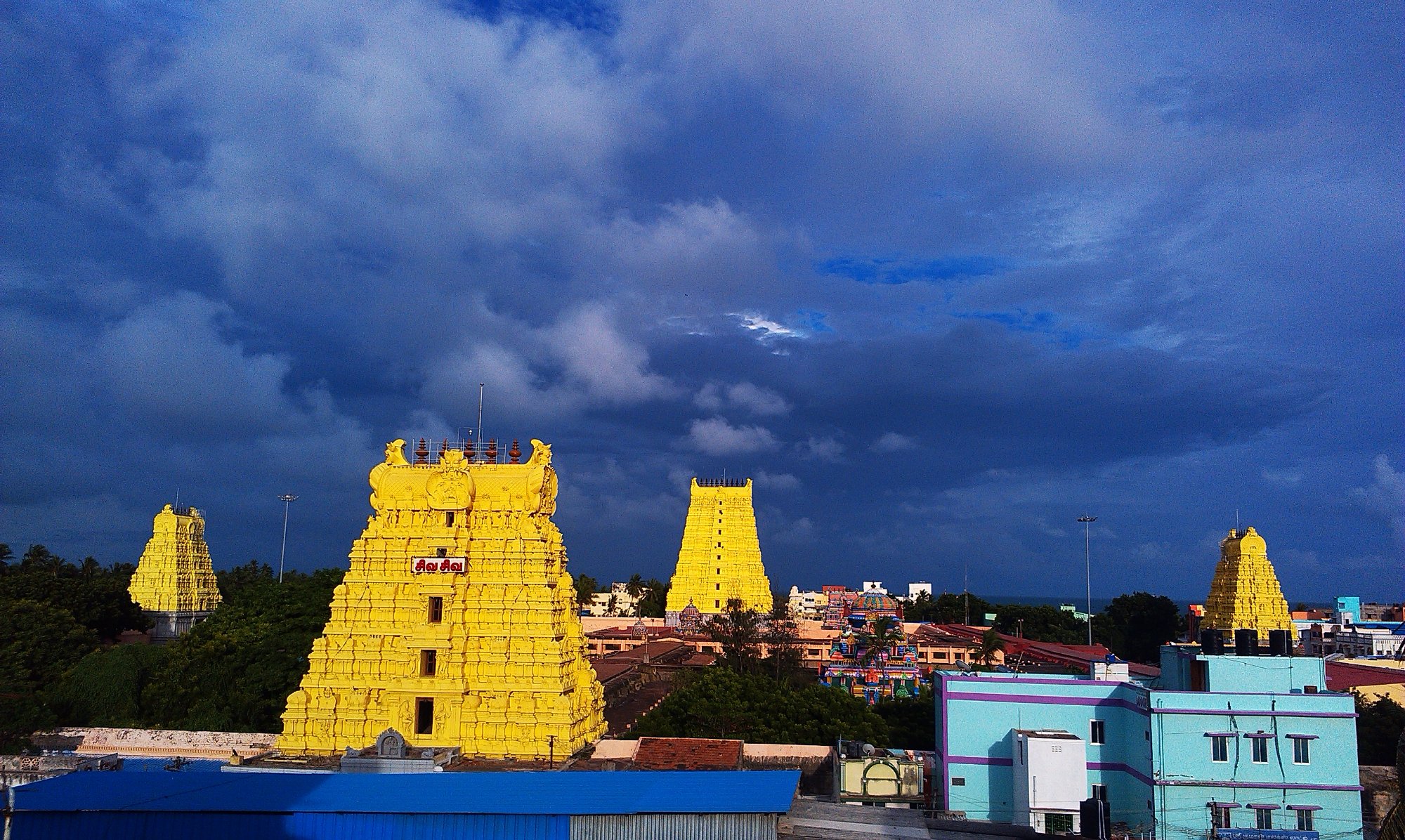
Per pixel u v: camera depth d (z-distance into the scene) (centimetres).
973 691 6638
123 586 14525
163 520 16838
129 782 5191
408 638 7350
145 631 15000
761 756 7606
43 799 4903
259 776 5297
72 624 11269
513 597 7388
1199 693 5884
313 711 7306
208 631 10419
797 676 12331
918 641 15312
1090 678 6650
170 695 8844
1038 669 11719
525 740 7119
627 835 4794
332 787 5106
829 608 17012
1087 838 5306
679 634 16738
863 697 11244
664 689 11725
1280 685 6159
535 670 7256
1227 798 5734
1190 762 5822
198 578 17212
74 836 4778
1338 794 5697
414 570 7462
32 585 13225
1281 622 14412
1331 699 5803
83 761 6775
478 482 7625
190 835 4775
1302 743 5781
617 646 16350
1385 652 13412
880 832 4997
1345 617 18262
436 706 7219
